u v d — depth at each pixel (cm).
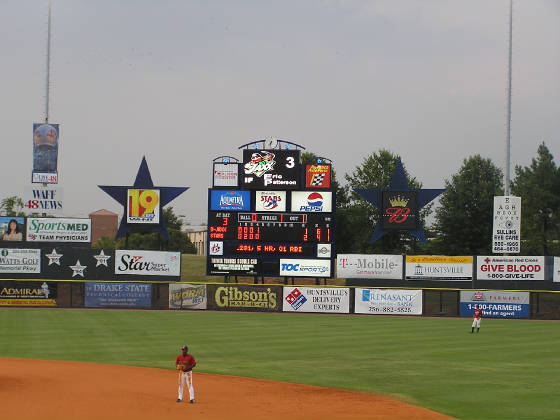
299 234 6175
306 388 2656
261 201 6206
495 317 6047
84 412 2125
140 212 6644
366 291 6141
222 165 6278
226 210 6231
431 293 6475
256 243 6206
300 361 3369
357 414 2217
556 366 3244
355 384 2750
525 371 3089
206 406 2272
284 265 6194
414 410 2284
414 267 6347
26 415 2069
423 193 6469
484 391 2614
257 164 6194
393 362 3344
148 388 2567
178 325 4953
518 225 6556
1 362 3178
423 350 3791
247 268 6212
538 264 6228
